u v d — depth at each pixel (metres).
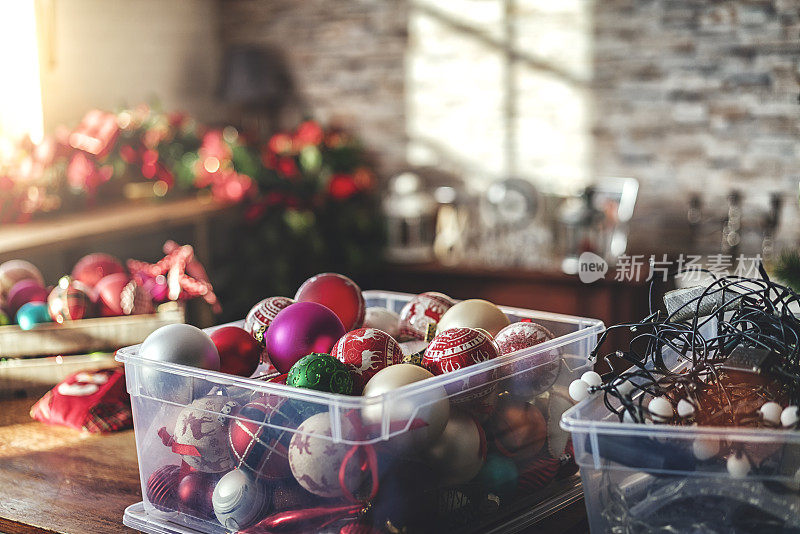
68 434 1.12
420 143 4.03
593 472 0.67
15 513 0.89
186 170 3.03
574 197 3.50
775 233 3.49
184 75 3.91
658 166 3.68
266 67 3.92
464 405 0.75
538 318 0.99
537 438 0.82
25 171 2.46
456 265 3.40
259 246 3.24
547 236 3.45
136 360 0.82
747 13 3.46
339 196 3.35
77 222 2.50
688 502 0.65
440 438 0.73
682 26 3.56
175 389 0.80
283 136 3.41
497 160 3.92
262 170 3.19
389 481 0.71
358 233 3.44
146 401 0.82
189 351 0.82
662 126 3.65
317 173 3.34
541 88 3.81
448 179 4.00
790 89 3.45
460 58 3.91
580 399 0.75
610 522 0.67
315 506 0.73
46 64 3.08
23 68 3.01
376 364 0.81
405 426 0.69
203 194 3.14
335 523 0.72
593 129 3.76
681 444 0.63
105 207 2.80
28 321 1.30
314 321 0.88
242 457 0.75
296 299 1.01
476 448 0.74
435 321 1.02
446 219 3.70
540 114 3.83
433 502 0.74
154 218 2.66
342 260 3.40
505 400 0.79
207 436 0.76
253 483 0.75
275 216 3.22
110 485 0.96
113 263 1.41
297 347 0.87
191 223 3.14
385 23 4.00
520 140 3.88
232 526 0.76
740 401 0.67
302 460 0.70
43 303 1.33
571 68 3.75
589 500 0.68
